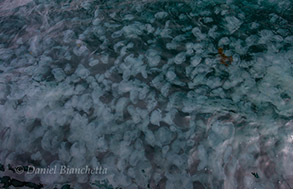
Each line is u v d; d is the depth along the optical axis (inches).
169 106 187.5
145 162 179.8
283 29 203.3
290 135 177.9
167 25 212.2
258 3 215.0
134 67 199.8
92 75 200.1
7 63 209.9
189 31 208.7
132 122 186.7
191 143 180.2
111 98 192.4
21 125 191.3
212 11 213.9
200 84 191.9
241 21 208.7
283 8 211.0
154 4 221.5
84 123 188.7
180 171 177.2
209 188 174.4
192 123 183.2
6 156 187.6
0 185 184.7
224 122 181.9
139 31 211.9
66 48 211.3
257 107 183.8
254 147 178.1
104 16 221.5
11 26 228.7
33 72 204.2
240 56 197.0
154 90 192.1
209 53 200.1
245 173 175.6
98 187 179.0
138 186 177.2
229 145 178.9
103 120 188.4
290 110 181.9
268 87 187.3
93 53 207.0
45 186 181.6
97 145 184.4
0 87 200.1
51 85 198.7
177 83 193.2
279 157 176.4
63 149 185.6
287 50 195.8
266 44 199.0
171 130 183.0
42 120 191.5
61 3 234.5
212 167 176.6
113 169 180.2
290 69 190.4
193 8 216.4
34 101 195.3
